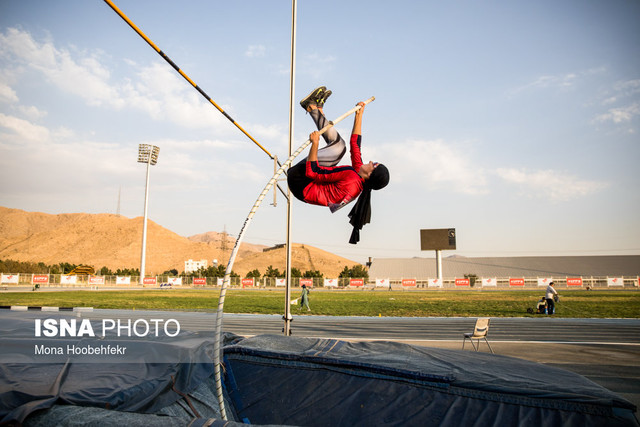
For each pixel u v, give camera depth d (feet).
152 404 9.72
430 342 38.37
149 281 220.64
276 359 12.67
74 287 194.29
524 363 13.44
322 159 9.55
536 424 9.75
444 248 209.26
